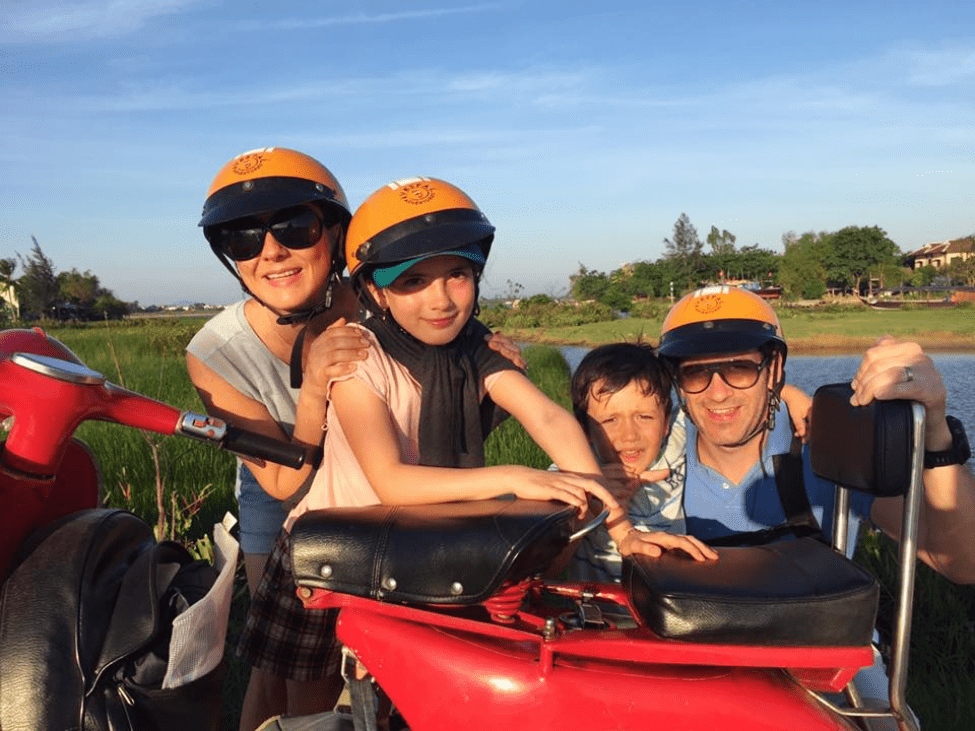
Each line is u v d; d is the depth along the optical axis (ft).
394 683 5.71
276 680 9.46
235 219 8.27
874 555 14.92
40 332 6.55
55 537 6.63
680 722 5.32
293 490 8.54
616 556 8.05
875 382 5.79
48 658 6.20
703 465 8.40
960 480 7.15
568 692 5.41
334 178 8.89
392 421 7.14
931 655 12.08
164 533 14.23
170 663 6.36
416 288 7.08
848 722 5.71
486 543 5.40
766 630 5.27
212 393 9.32
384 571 5.51
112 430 25.40
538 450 24.94
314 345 7.31
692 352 7.75
